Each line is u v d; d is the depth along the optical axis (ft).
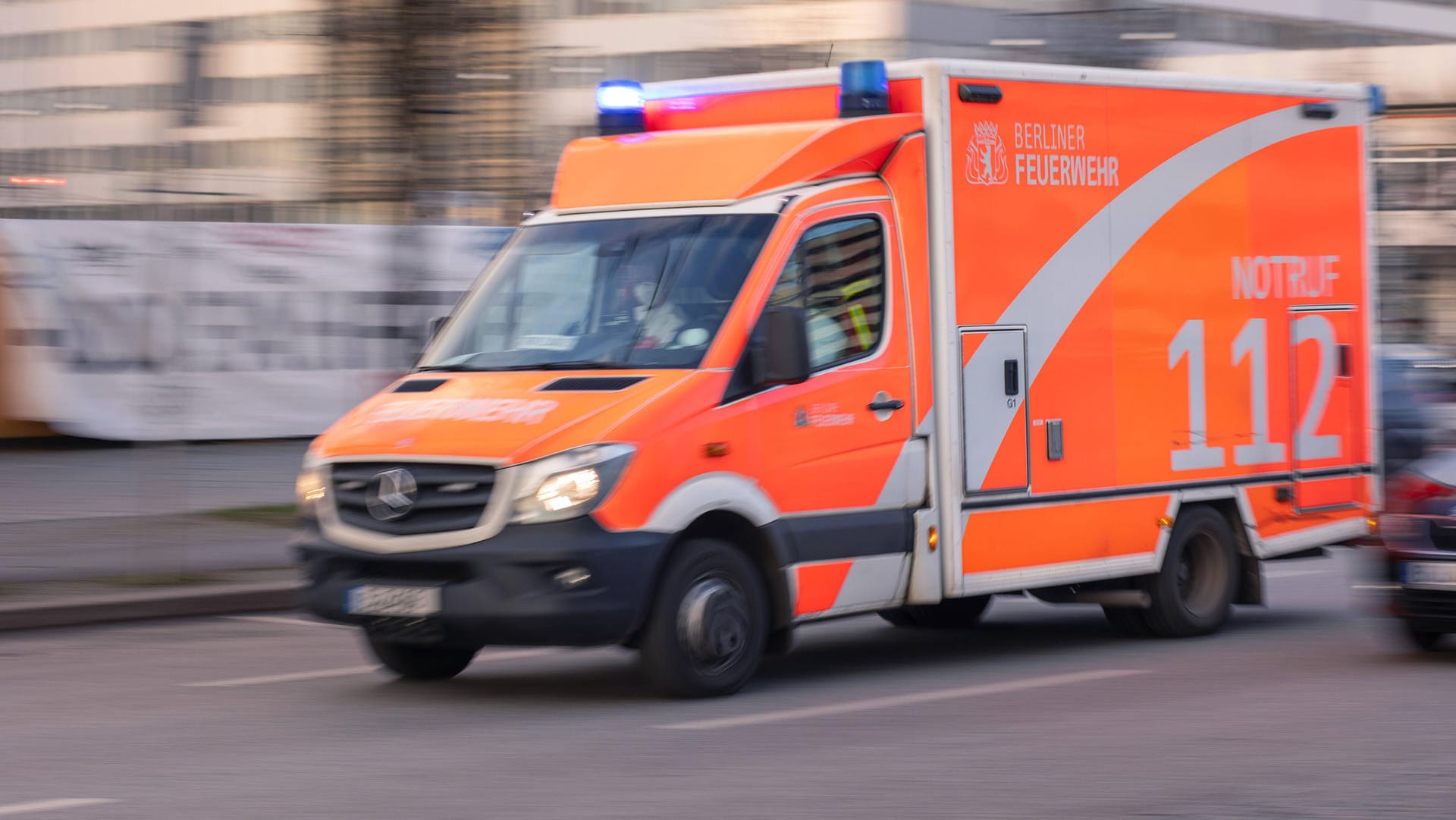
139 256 158.51
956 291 65.62
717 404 58.54
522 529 55.52
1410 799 44.14
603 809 43.24
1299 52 288.92
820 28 194.39
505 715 57.47
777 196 62.03
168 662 70.23
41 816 42.75
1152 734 53.21
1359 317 82.07
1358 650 71.46
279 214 164.86
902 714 56.95
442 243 164.25
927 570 64.75
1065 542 69.36
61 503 120.78
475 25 112.57
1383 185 229.45
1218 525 76.13
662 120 70.64
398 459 57.36
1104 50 123.75
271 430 165.99
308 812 43.04
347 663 69.87
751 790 45.37
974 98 66.39
